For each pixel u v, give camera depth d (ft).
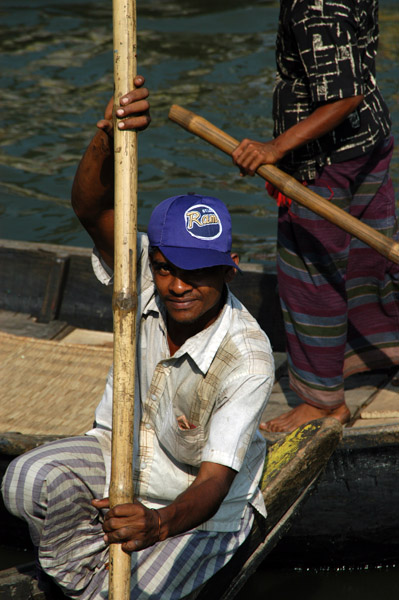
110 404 20.90
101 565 20.16
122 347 17.33
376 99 27.99
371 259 31.94
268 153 25.68
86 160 19.24
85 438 20.94
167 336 19.74
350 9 25.52
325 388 30.01
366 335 33.42
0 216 57.36
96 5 107.24
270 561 29.78
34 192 61.16
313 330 29.40
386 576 29.53
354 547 29.32
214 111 73.61
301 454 23.08
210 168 64.90
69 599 20.74
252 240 54.13
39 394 33.86
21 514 19.75
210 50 89.56
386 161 29.45
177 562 19.54
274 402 33.27
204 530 19.70
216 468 17.97
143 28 96.94
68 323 42.47
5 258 42.80
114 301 17.39
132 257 17.46
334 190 27.96
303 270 28.94
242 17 99.81
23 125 72.90
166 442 19.62
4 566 29.58
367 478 28.17
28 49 91.20
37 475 19.53
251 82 80.48
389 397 32.91
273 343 38.58
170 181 62.39
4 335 38.09
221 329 18.97
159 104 75.87
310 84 25.85
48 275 42.27
